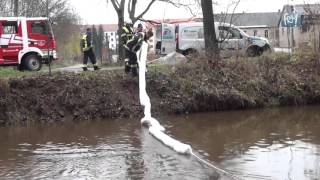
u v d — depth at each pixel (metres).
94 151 12.34
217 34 23.98
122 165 10.90
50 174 10.28
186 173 10.13
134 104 17.95
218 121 16.80
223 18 24.28
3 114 16.66
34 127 16.17
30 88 17.34
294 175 9.92
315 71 21.45
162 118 17.58
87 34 19.98
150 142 13.35
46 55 21.55
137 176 9.98
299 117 17.45
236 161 11.14
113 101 17.80
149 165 10.84
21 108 16.92
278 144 12.90
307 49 22.12
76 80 17.95
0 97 16.84
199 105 18.83
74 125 16.36
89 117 17.36
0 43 20.61
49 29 21.61
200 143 13.21
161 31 26.23
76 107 17.39
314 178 9.70
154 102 18.34
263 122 16.50
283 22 24.19
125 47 18.62
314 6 22.91
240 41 23.89
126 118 17.53
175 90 18.84
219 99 19.05
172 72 19.48
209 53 20.53
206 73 19.78
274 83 20.58
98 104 17.62
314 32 22.14
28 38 21.11
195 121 16.86
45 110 17.06
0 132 15.39
